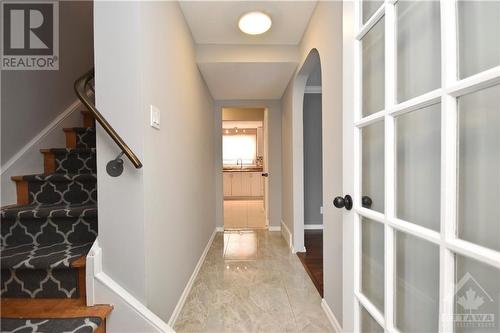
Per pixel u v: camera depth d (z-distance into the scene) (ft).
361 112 3.15
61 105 6.71
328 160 5.15
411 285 2.43
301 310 5.53
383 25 2.85
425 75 2.30
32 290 3.80
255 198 24.45
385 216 2.59
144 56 3.72
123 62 3.55
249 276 7.23
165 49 4.68
